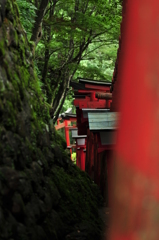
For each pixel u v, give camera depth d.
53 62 16.80
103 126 7.44
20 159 4.37
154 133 3.29
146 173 3.32
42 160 5.34
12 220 3.74
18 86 4.99
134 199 3.46
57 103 17.61
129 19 3.96
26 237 3.87
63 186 5.84
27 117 5.13
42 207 4.62
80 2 15.55
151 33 3.40
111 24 13.78
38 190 4.67
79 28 14.82
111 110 8.38
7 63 4.72
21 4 9.60
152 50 3.38
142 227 3.31
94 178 11.03
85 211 6.06
